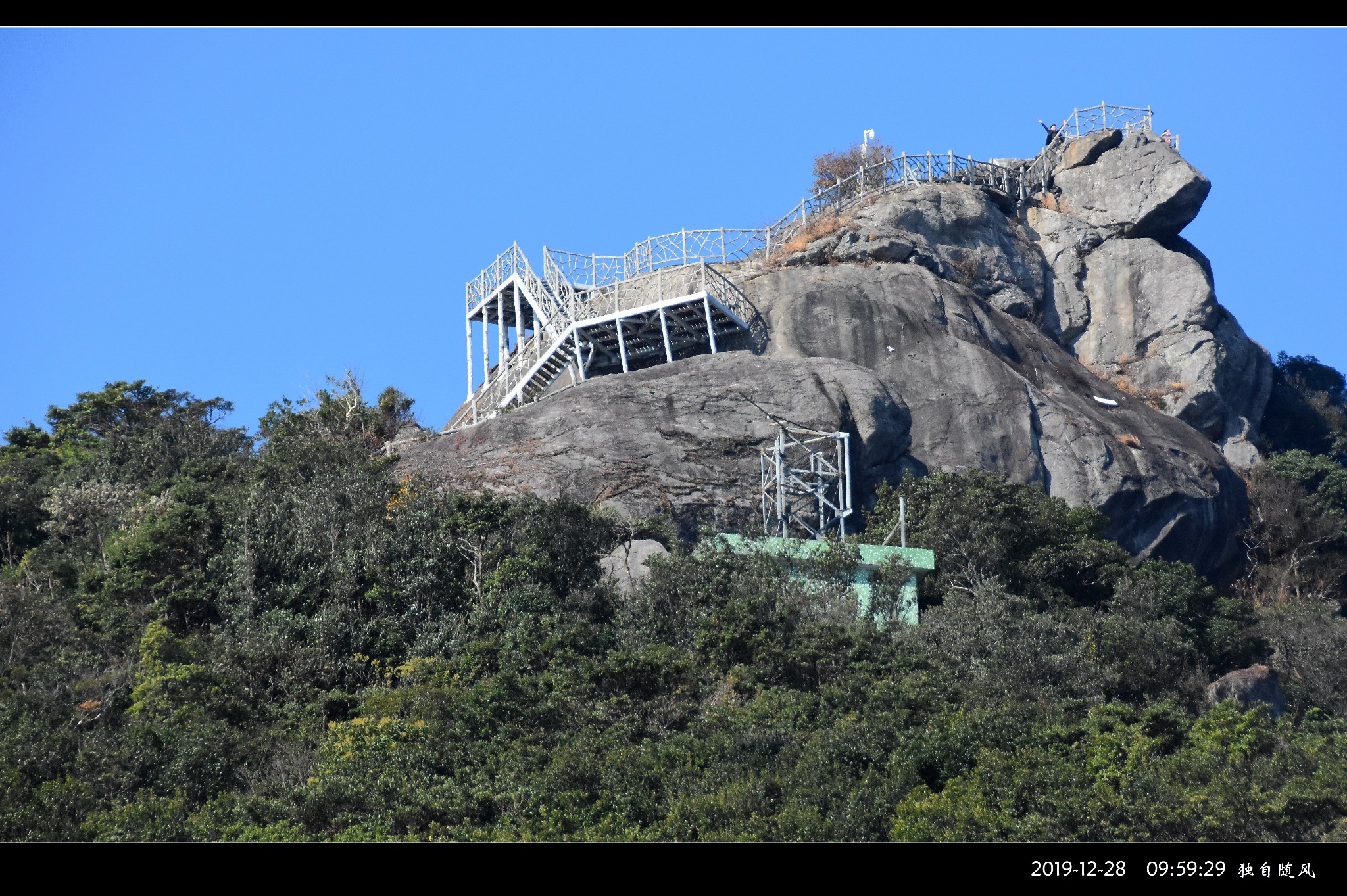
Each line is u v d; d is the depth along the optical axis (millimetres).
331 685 88750
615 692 84875
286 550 98750
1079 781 73812
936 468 130750
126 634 93562
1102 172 179125
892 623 98250
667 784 76250
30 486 123438
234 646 89500
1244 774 74938
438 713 82750
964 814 70312
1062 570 113500
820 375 129125
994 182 179000
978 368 139125
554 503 103188
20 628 90000
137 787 75812
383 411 132375
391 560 97375
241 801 74438
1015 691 89000
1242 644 110750
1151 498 134875
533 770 77562
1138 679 96500
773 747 79625
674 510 114812
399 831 72562
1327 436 183875
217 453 134250
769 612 94375
